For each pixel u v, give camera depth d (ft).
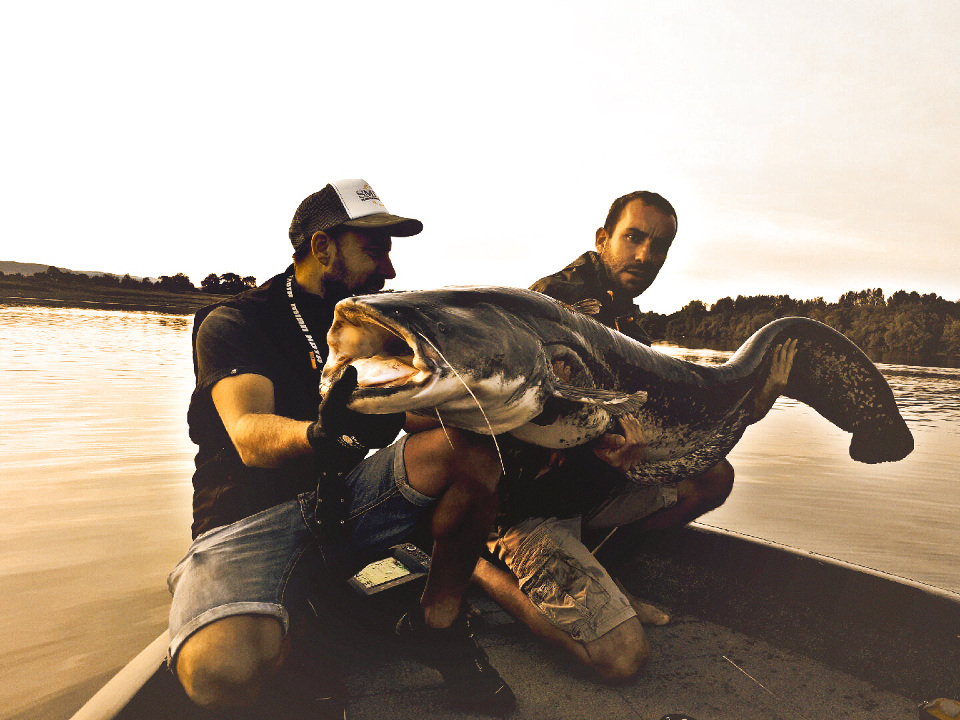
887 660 6.25
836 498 16.22
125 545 10.96
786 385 9.39
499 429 5.33
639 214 9.23
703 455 8.34
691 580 8.05
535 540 6.70
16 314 90.02
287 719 5.38
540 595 6.47
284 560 5.61
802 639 6.93
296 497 6.26
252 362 6.19
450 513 5.45
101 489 14.08
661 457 7.88
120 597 8.95
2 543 10.94
